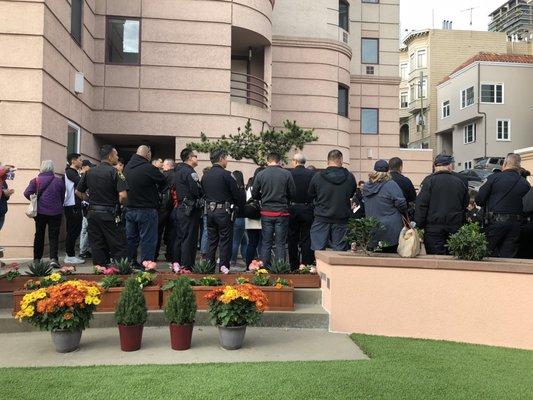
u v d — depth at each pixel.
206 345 5.15
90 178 6.61
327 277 6.07
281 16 19.20
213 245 7.04
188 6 13.27
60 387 3.83
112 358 4.67
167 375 4.12
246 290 5.00
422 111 42.44
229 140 12.01
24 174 8.60
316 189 6.83
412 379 4.16
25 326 5.55
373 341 5.40
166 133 13.16
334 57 19.47
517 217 6.58
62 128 9.98
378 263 5.79
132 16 13.02
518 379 4.30
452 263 5.73
